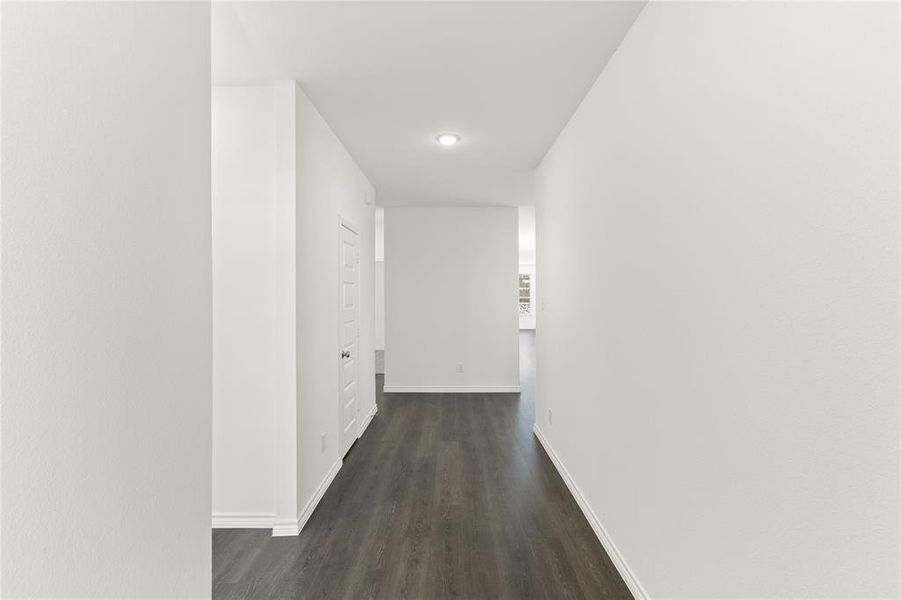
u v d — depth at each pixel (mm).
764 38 1184
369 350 4984
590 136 2697
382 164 4336
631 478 2066
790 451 1108
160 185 1039
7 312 674
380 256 11188
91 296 833
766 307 1187
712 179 1433
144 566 983
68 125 781
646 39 1920
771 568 1178
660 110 1787
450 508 2883
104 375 865
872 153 885
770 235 1170
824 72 993
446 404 5797
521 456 3857
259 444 2689
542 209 4156
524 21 2051
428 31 2137
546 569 2227
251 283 2699
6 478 674
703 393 1491
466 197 5871
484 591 2059
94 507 839
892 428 855
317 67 2471
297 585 2107
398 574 2189
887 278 859
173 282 1093
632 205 2066
